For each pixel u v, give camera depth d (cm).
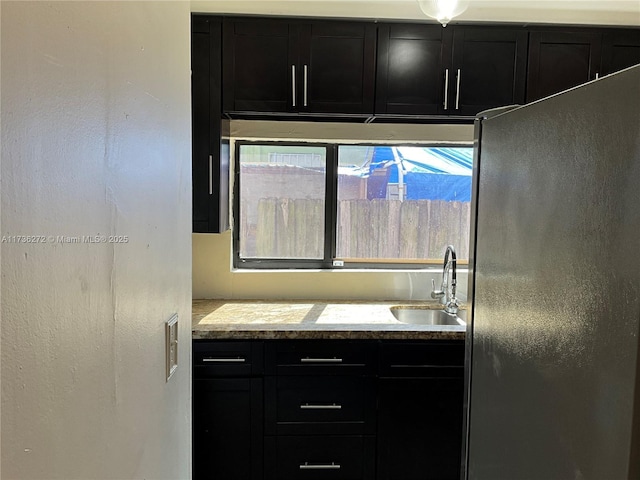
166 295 95
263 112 225
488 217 117
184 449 112
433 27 223
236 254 276
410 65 225
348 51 223
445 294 259
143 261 81
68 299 55
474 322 126
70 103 55
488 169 118
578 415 81
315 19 221
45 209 50
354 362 210
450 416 213
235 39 221
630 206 68
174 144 100
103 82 64
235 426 210
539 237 93
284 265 278
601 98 75
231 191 270
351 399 211
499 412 111
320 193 276
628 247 69
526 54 226
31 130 48
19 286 46
